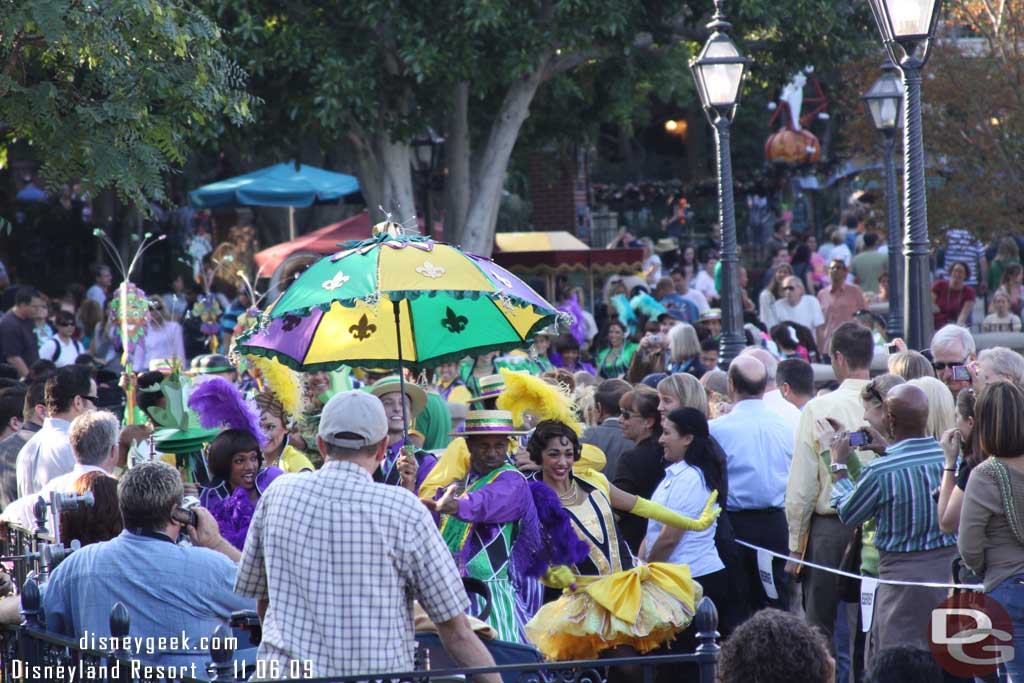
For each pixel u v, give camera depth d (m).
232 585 11.19
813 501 15.59
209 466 13.98
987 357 14.72
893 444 13.91
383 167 36.00
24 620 11.37
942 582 13.49
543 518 12.52
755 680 7.61
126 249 53.28
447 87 34.97
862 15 37.75
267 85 33.56
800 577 15.94
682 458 15.00
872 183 45.16
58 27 21.09
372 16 31.72
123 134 23.80
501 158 35.97
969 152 35.28
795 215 71.25
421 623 11.78
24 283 52.41
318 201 43.09
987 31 34.91
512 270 44.00
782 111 64.62
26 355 29.20
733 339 24.89
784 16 35.09
